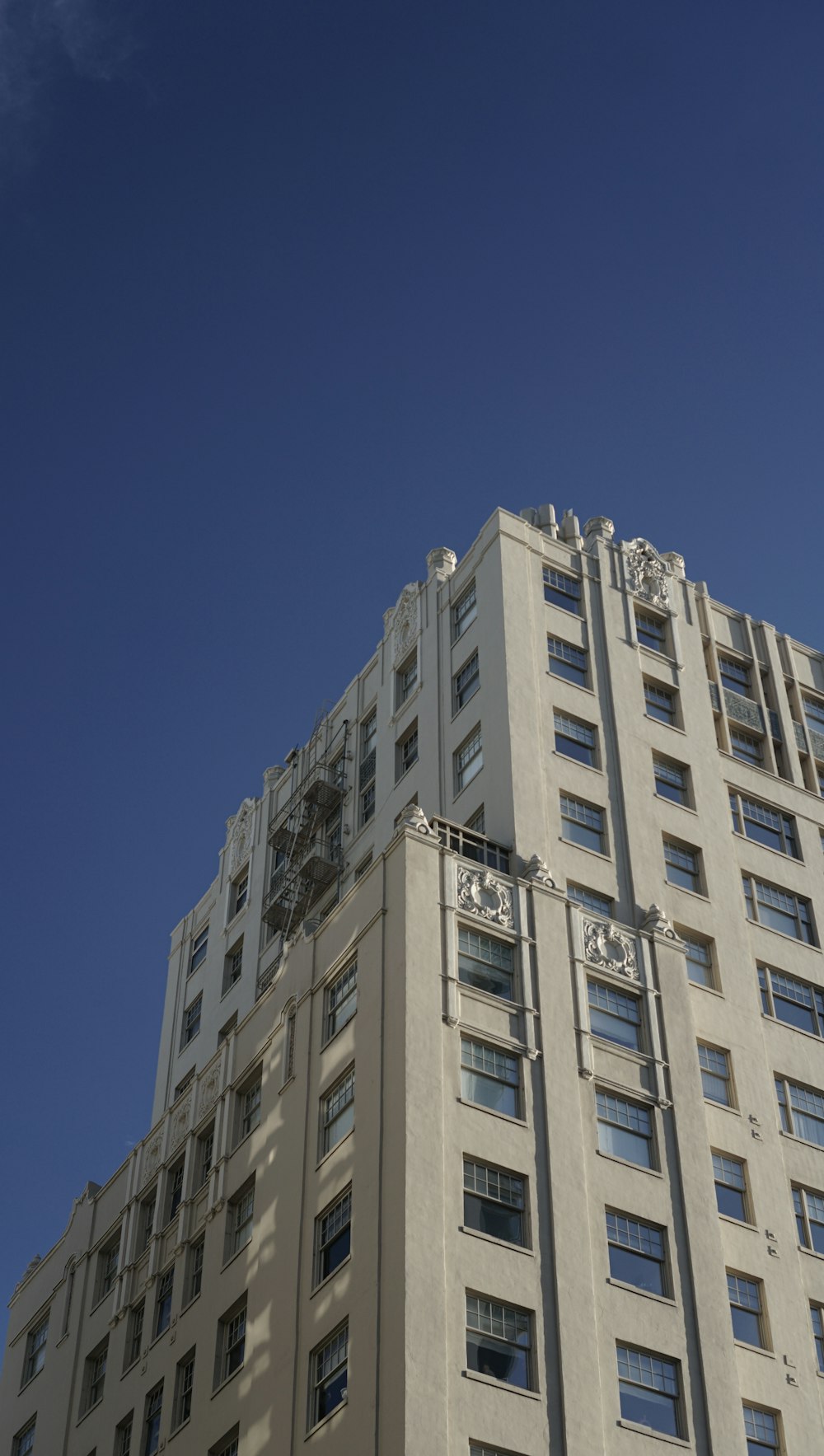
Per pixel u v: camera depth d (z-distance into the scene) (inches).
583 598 2554.1
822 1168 2161.7
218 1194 2156.7
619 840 2285.9
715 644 2679.6
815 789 2625.5
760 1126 2121.1
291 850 2711.6
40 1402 2429.9
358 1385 1656.0
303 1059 2070.6
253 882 2950.3
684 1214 1915.6
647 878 2263.8
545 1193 1818.4
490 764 2287.2
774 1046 2245.3
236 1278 2018.9
